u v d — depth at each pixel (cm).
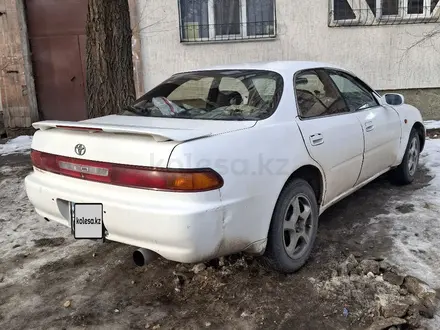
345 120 382
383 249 359
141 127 281
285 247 313
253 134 293
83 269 349
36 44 912
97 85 560
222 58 888
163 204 256
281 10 867
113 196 274
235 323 276
